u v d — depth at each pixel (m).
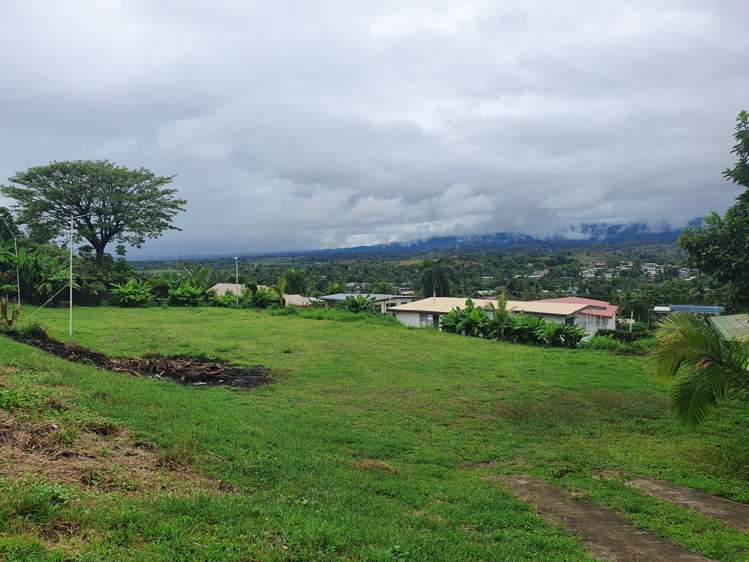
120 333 17.44
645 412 10.48
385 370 13.46
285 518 4.49
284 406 9.62
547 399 11.15
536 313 29.16
